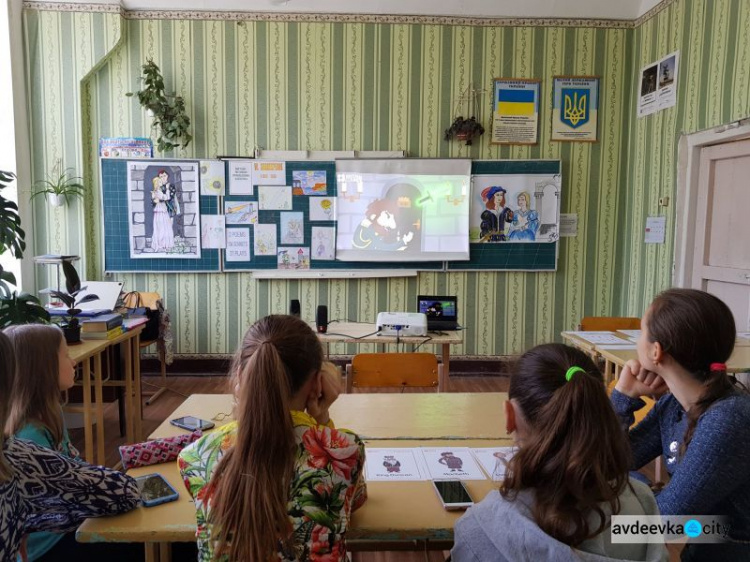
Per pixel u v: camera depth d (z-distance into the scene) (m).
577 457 0.92
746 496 1.20
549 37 4.88
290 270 4.96
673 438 1.44
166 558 1.43
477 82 4.90
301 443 1.08
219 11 4.77
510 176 4.94
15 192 4.59
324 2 4.77
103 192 4.80
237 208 4.89
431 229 4.96
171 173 4.82
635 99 4.88
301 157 4.88
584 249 5.08
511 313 5.11
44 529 1.41
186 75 4.81
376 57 4.87
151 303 4.62
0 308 3.00
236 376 1.15
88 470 1.27
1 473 1.16
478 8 4.80
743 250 3.68
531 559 0.90
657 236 4.50
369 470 1.51
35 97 4.68
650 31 4.62
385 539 1.23
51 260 3.41
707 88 3.84
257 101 4.86
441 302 3.61
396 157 4.89
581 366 1.03
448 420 1.91
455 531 1.03
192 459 1.14
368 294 5.06
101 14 4.64
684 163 4.16
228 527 1.01
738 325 3.73
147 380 4.90
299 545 1.04
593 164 5.02
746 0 3.43
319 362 1.20
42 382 1.62
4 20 4.46
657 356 1.29
